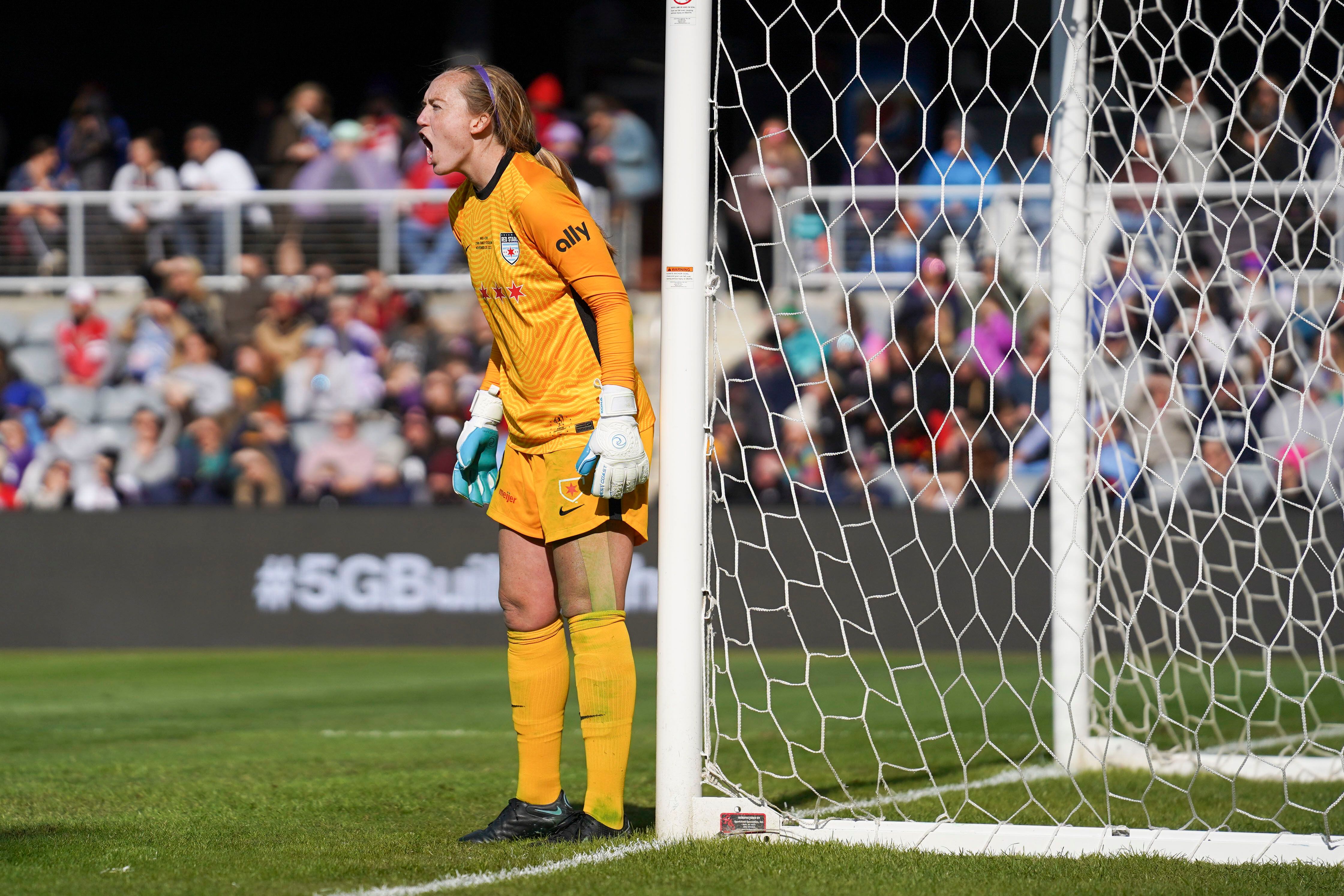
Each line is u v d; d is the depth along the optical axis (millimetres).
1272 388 34250
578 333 13000
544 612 13602
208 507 37438
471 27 61688
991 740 21609
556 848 12797
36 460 41875
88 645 37062
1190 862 12453
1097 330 31781
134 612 37156
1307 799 16328
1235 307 36281
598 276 12742
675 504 13297
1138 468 34375
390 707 26109
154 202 45250
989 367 38531
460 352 42031
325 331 42094
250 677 30984
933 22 48656
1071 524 18344
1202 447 35031
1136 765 18562
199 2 63656
